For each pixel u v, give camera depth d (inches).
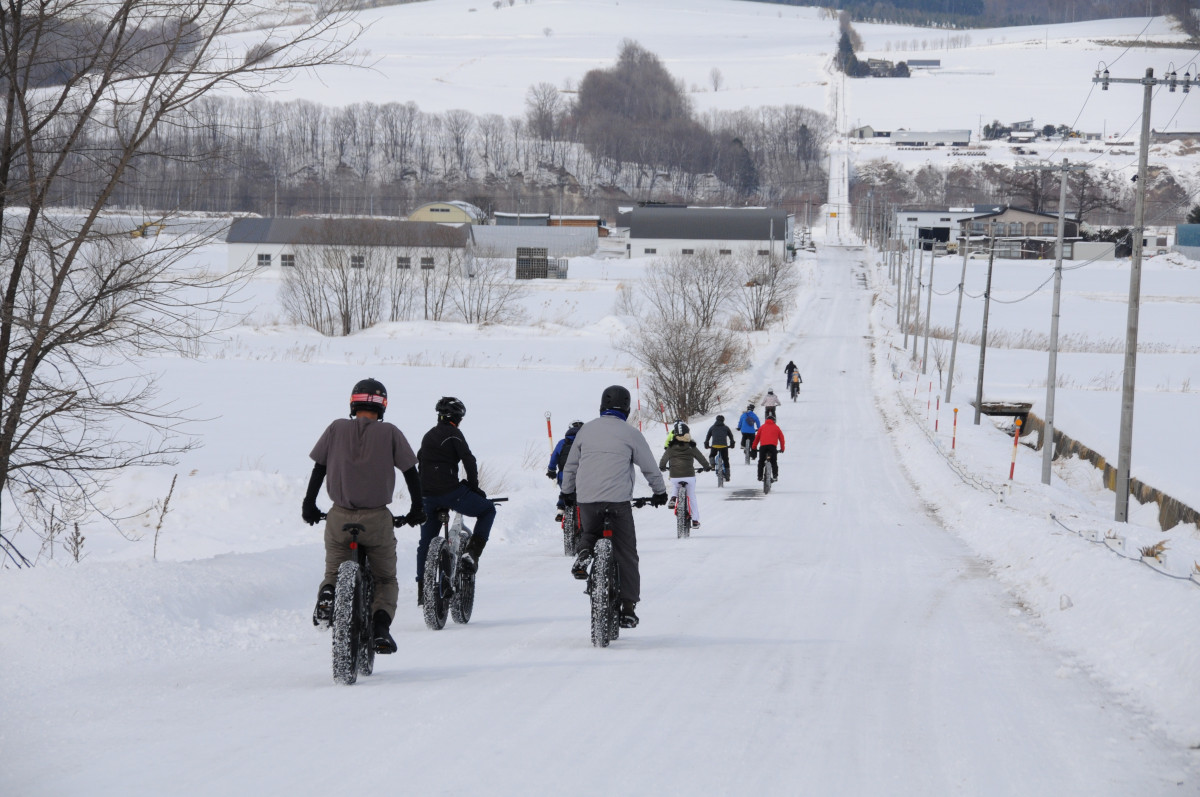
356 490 896.3
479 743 692.1
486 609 1268.5
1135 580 1198.9
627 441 1063.6
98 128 1215.6
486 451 3486.7
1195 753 707.4
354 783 609.3
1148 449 4028.1
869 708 807.7
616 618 1060.5
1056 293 3543.3
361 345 7603.4
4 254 1219.9
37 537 1808.6
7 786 601.3
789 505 2696.9
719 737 717.3
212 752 669.3
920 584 1519.4
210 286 1275.8
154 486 2128.4
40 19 1185.4
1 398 1204.5
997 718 786.8
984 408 5861.2
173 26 1215.6
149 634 1013.8
